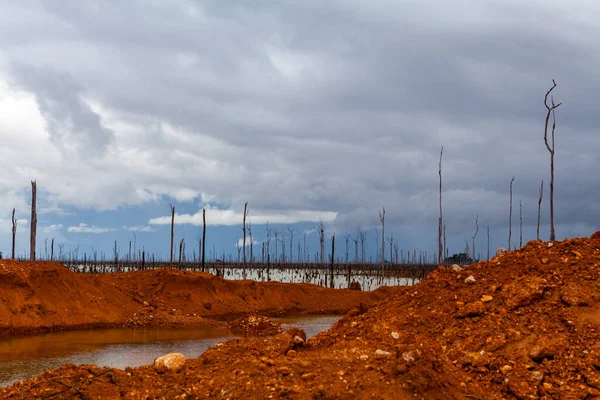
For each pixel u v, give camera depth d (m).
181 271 44.94
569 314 12.15
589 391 10.05
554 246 15.70
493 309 12.93
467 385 9.67
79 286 35.84
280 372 9.10
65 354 23.33
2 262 33.25
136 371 10.20
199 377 9.46
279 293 49.59
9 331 29.36
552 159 29.92
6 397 8.98
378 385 8.66
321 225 93.12
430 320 13.50
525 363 10.98
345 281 91.81
